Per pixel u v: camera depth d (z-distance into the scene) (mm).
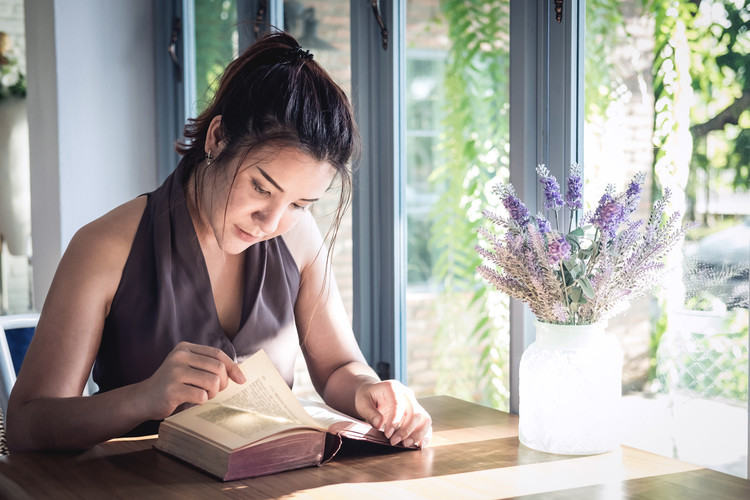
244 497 1015
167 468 1134
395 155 2049
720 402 1250
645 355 1392
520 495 1025
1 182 5105
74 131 3117
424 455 1214
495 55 1713
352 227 2146
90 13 3123
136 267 1380
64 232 3119
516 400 1612
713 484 1071
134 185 3262
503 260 1251
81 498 1008
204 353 1170
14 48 5336
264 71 1248
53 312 1305
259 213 1234
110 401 1168
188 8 3119
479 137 1777
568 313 1229
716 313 1254
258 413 1185
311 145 1194
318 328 1551
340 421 1214
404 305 2072
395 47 2027
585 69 1505
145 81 3260
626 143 1418
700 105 1274
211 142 1312
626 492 1036
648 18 1366
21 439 1229
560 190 1544
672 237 1183
